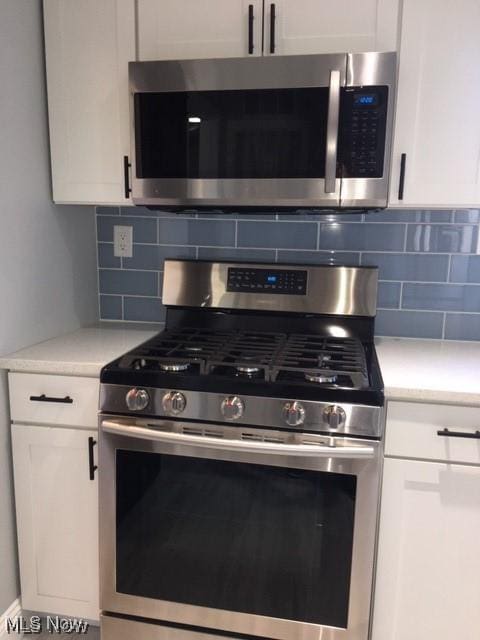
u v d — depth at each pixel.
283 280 1.74
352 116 1.37
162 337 1.68
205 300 1.79
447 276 1.77
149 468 1.36
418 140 1.44
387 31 1.40
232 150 1.45
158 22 1.51
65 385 1.44
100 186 1.63
